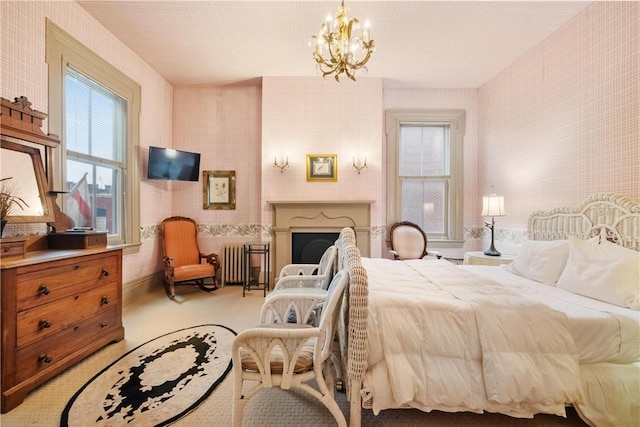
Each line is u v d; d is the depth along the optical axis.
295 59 3.63
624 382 1.39
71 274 1.92
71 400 1.63
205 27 2.99
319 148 4.11
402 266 2.51
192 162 4.13
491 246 3.41
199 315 3.00
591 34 2.54
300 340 1.32
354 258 1.57
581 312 1.53
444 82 4.25
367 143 4.10
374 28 2.98
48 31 2.37
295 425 1.47
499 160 3.92
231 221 4.41
